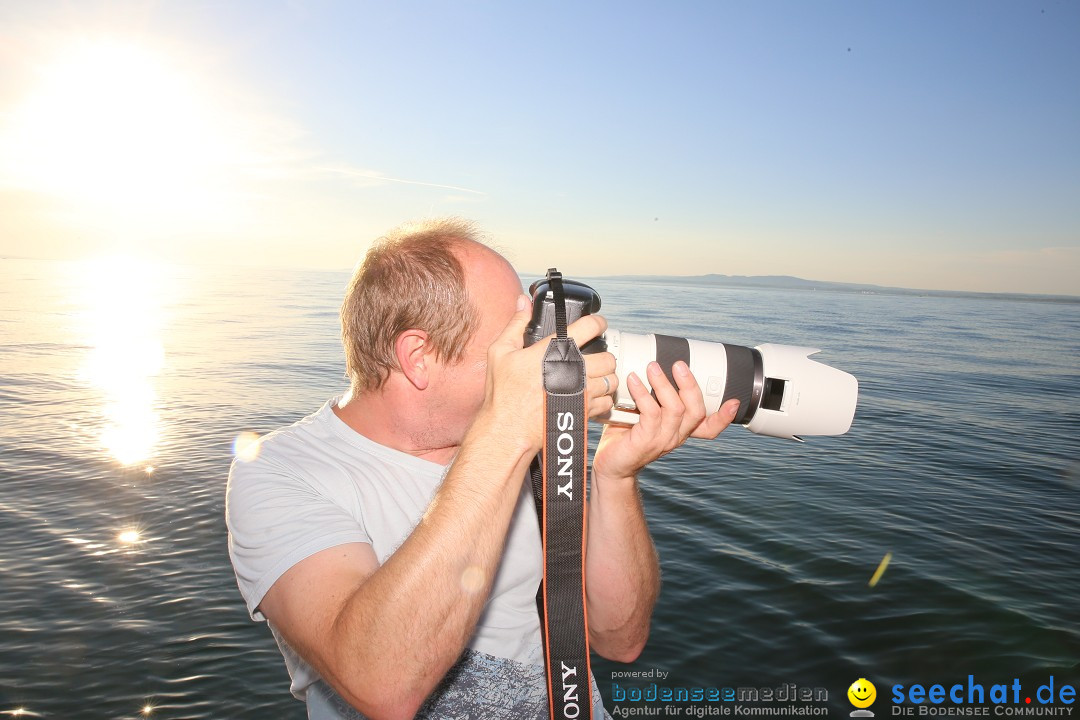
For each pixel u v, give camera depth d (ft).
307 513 3.26
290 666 3.96
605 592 4.59
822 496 26.81
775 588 17.99
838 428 4.29
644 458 4.05
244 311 145.59
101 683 13.35
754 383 4.18
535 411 3.06
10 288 217.15
